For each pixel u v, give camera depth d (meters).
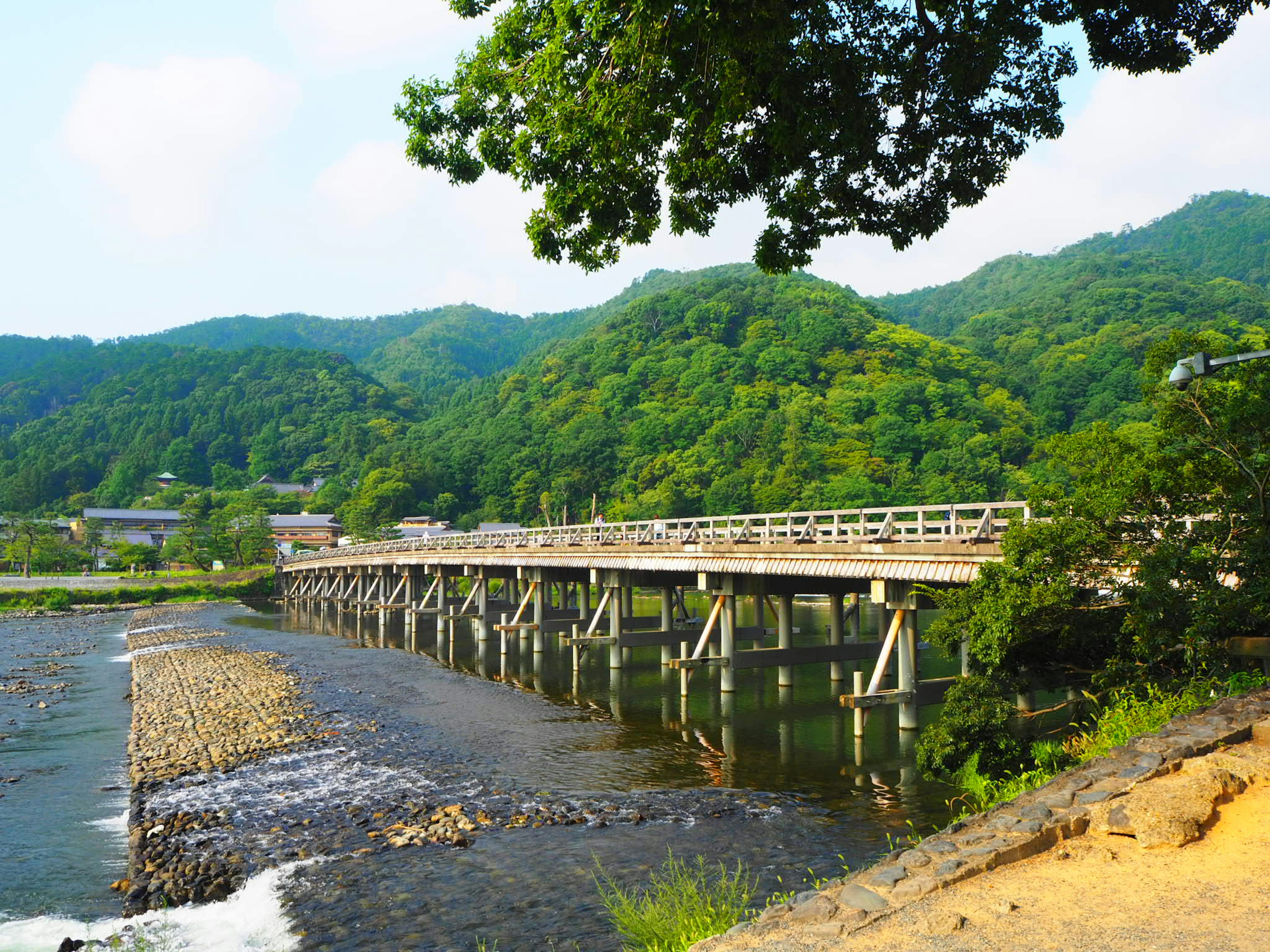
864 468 117.44
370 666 40.34
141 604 91.94
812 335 169.25
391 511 151.62
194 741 24.97
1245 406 13.80
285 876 14.53
